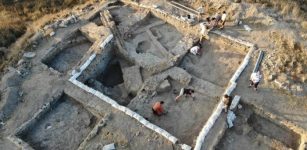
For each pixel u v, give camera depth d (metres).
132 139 14.70
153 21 21.38
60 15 22.08
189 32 20.25
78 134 15.68
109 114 15.59
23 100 16.69
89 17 21.12
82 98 16.44
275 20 20.16
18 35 20.98
